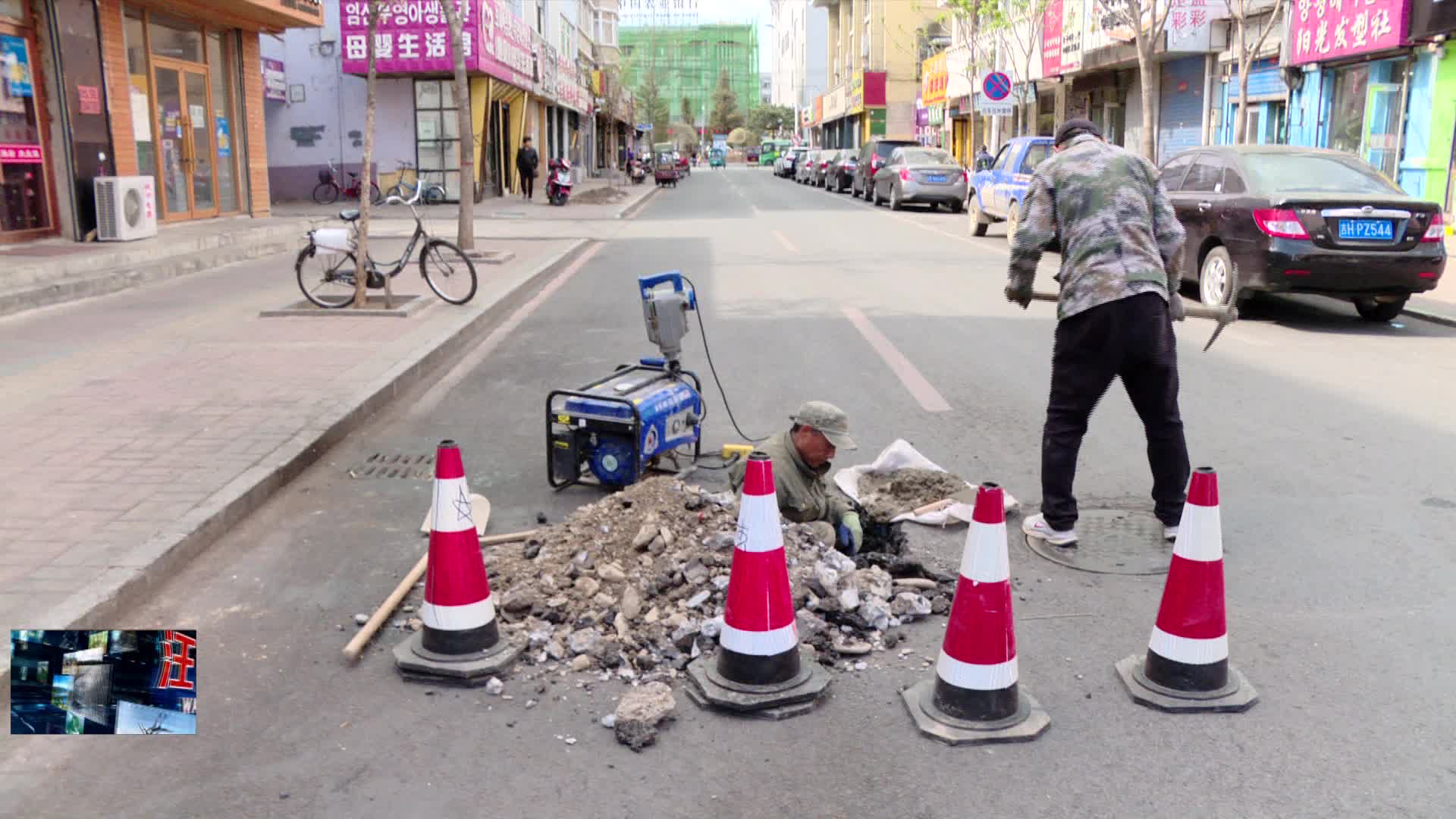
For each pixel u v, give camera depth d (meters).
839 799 3.10
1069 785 3.15
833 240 20.11
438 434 6.91
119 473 5.62
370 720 3.55
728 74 136.50
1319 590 4.45
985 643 3.42
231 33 19.58
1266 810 3.02
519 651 3.94
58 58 14.06
